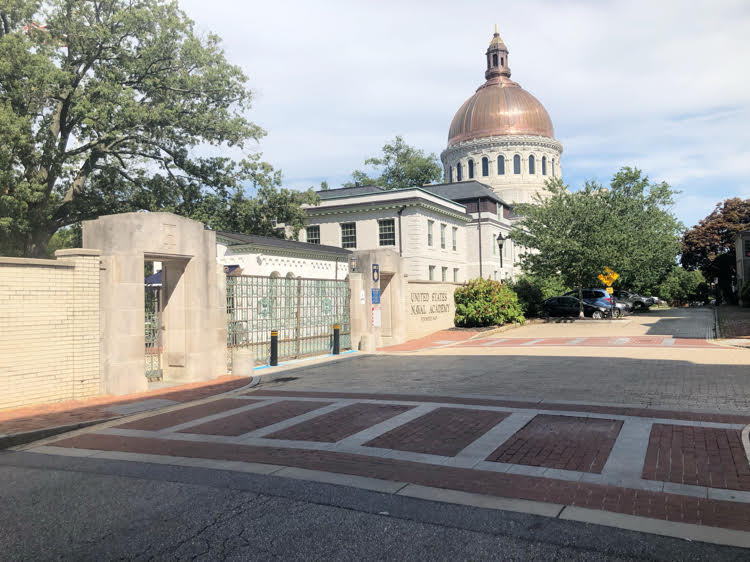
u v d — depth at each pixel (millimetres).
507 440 7246
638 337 22484
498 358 16453
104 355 11047
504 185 71062
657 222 41219
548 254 32938
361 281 20422
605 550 4121
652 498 5152
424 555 4051
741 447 6637
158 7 29828
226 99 32969
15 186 23609
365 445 7160
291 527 4578
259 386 12359
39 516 4902
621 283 44250
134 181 33344
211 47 32188
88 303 10812
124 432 8297
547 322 32250
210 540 4348
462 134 74938
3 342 9570
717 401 9266
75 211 30219
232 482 5773
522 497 5238
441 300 27891
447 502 5133
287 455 6789
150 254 11797
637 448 6727
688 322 29562
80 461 6797
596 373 12727
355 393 10969
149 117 28094
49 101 27094
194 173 34219
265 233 37312
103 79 28500
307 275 28547
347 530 4512
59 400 10344
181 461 6645
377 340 21344
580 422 8078
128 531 4539
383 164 72875
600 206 33469
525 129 72188
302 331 19141
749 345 18250
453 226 45531
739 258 52906
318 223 42469
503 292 29141
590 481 5641
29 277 9953
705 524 4559
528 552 4094
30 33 26750
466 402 9695
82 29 27578
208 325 13203
